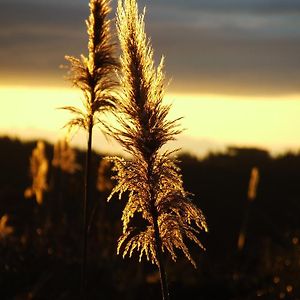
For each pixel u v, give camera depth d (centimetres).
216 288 2056
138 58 676
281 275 2092
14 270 1953
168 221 669
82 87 1005
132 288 2003
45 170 2395
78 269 2030
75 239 2306
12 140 3975
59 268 2008
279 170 4025
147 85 672
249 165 4166
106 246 2297
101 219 2338
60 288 1909
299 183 3828
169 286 2052
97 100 991
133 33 680
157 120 665
